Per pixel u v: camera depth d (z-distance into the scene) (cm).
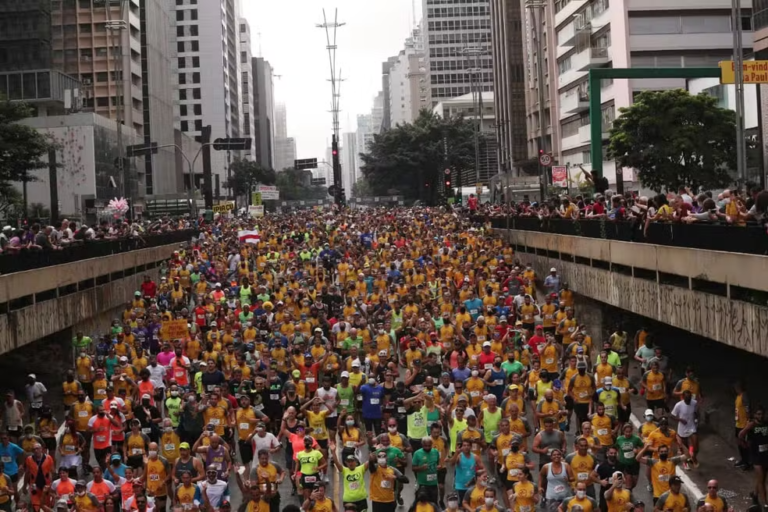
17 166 5694
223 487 1458
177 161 13162
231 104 19850
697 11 6844
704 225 1936
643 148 5156
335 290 3000
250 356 2169
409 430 1772
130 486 1443
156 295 3488
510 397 1702
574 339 2295
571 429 2116
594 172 3447
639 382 2456
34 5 8412
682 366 2322
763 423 1633
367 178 13412
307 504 1330
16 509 1484
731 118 5131
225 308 2761
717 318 1862
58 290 2716
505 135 11744
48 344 2773
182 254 4203
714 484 1293
